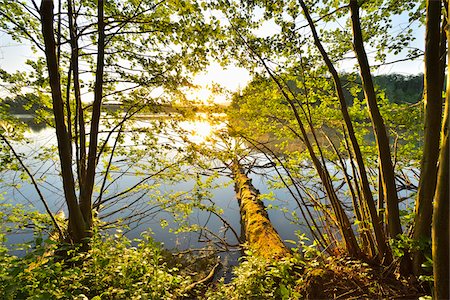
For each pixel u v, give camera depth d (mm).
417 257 2682
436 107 2338
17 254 4547
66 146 3393
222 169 7934
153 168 5602
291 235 5520
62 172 3420
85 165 4254
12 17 4051
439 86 2318
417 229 2561
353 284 2816
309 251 2949
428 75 2330
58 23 3980
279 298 2689
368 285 2775
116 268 2730
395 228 2859
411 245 2479
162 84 4348
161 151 5250
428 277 2152
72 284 2455
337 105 4176
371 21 3672
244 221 5383
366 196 2949
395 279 2848
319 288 2805
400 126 4125
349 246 3289
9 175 5227
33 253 2129
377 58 3857
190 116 4414
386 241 3021
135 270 2818
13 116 4371
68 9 3854
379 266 3092
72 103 4859
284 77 3869
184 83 4293
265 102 4426
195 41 3730
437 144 2373
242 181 7121
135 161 5531
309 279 2891
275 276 2924
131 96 4824
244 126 5012
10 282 1938
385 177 2830
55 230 4309
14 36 4145
